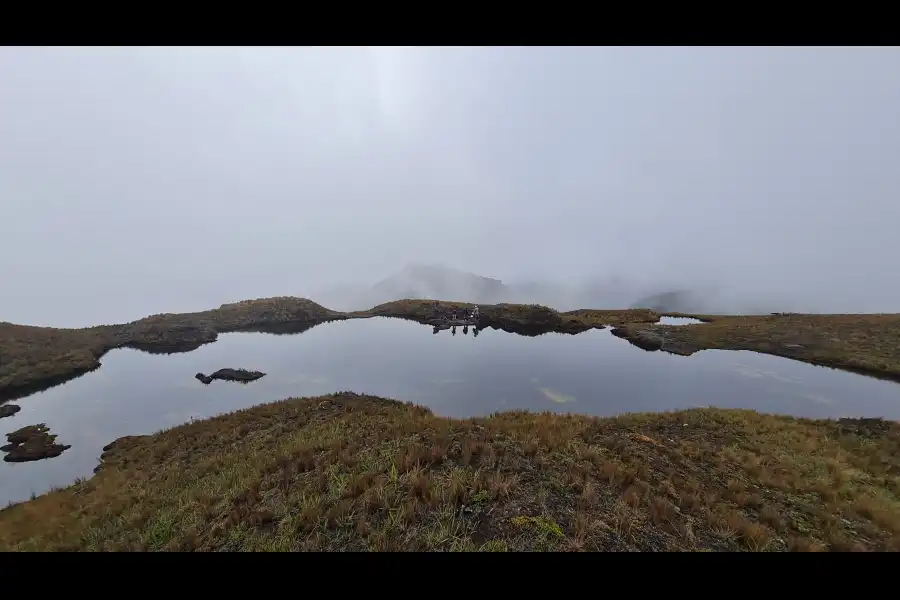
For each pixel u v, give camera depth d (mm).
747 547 8109
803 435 17047
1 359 37000
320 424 18734
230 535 9031
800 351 41094
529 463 11016
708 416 19203
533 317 63844
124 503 13336
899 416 23938
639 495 9672
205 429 21312
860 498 11117
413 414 19484
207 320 64250
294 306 73312
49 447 22438
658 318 68250
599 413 25047
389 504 9039
